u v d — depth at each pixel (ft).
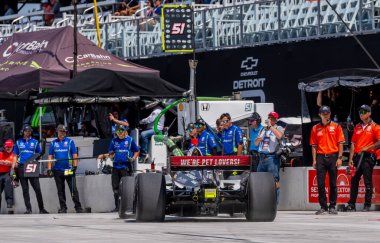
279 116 155.94
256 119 115.03
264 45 158.30
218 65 165.37
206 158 85.46
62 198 126.41
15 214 128.36
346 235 70.44
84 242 64.75
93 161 132.57
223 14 166.30
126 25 182.80
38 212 134.82
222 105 141.79
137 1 205.87
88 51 163.73
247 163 86.02
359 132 109.09
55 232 75.72
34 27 203.10
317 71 151.12
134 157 119.85
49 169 129.18
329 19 151.33
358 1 147.23
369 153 108.58
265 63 157.99
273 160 111.24
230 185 90.84
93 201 127.75
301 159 132.77
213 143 101.45
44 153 132.46
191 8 142.00
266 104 144.36
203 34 168.25
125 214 95.66
